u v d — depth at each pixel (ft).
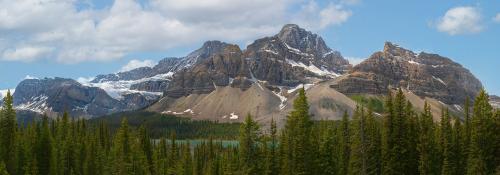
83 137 550.77
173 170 540.11
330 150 353.10
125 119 556.51
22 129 552.41
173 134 614.34
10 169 452.76
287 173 337.11
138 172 510.17
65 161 500.33
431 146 324.39
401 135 323.37
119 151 510.17
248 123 339.98
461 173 328.70
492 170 318.65
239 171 338.95
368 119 344.08
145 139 592.60
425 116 364.58
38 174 453.99
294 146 339.77
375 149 328.29
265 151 343.05
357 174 323.37
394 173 318.04
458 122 355.36
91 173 501.15
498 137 325.83
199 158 579.48
